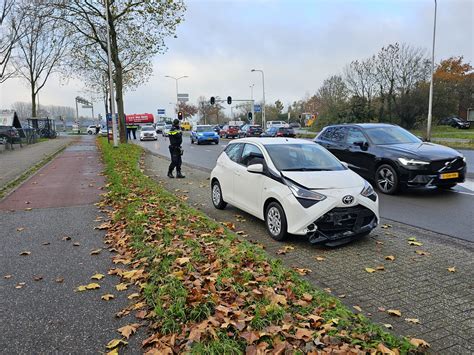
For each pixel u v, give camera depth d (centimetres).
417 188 980
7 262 496
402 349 290
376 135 1013
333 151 1091
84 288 412
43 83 4669
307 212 536
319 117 5294
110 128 3206
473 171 1276
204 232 580
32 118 4447
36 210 791
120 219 681
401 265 484
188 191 1012
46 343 317
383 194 930
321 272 468
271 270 423
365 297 402
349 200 541
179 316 332
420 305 383
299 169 611
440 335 330
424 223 670
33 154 2192
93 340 319
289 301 354
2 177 1284
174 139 1236
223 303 344
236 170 716
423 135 3416
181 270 421
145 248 516
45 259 505
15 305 381
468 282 432
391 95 4334
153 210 710
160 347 297
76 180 1200
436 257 507
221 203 792
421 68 4244
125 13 2544
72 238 594
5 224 684
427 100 4088
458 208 768
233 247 503
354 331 305
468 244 555
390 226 655
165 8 2481
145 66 3328
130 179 1088
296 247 558
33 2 2919
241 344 289
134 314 357
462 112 5306
